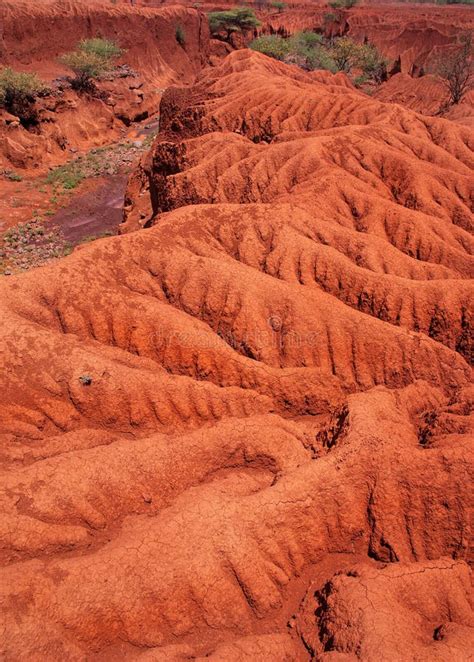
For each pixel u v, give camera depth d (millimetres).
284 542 17125
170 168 45719
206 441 20219
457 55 79562
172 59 104562
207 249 29344
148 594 15508
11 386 21781
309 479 17781
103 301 25578
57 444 20734
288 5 148500
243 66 63594
